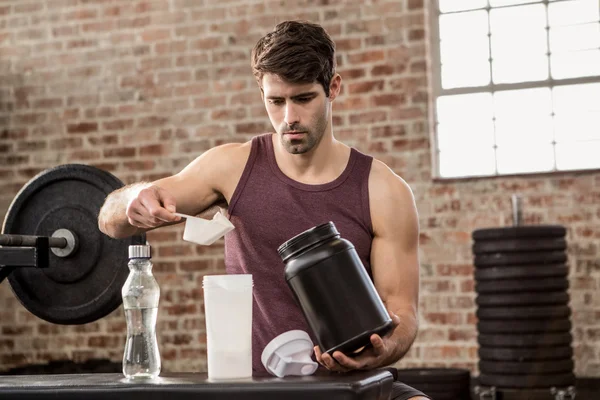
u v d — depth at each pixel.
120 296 2.17
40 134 5.56
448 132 5.15
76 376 1.58
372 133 5.07
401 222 1.95
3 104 5.62
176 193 1.95
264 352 1.48
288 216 1.94
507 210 4.89
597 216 4.77
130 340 1.54
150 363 1.53
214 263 5.27
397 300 1.93
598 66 4.98
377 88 5.08
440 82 5.16
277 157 1.98
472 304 4.90
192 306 5.27
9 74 5.62
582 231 4.78
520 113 5.07
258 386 1.35
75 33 5.53
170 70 5.39
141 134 5.41
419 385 4.42
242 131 5.28
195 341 5.26
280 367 1.46
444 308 4.94
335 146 1.98
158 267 5.33
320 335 1.44
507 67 5.09
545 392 4.25
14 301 5.53
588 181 4.79
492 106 5.10
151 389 1.39
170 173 5.36
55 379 1.53
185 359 5.26
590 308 4.73
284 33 1.73
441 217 4.97
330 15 5.16
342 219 1.94
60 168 2.22
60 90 5.54
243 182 1.98
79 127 5.50
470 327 4.89
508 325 4.21
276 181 1.96
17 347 5.51
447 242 4.95
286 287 1.93
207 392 1.36
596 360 4.70
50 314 2.21
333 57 1.80
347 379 1.38
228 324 1.45
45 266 2.05
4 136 5.61
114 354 5.39
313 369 1.48
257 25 5.27
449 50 5.17
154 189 1.69
